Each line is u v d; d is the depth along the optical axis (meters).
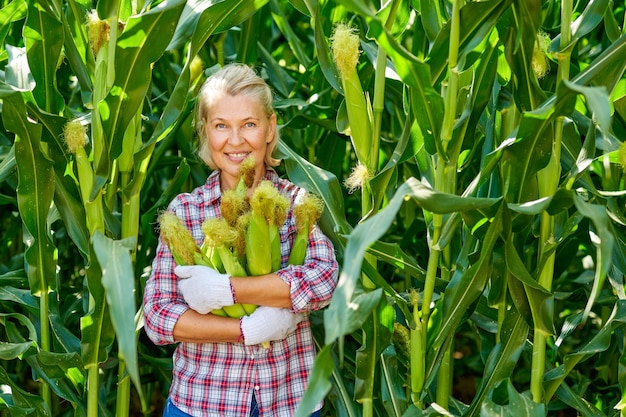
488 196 2.47
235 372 2.20
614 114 2.53
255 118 2.21
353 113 2.13
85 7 2.48
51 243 2.46
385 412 2.68
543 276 2.27
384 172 2.10
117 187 2.40
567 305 3.71
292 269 2.12
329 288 2.17
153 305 2.18
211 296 2.05
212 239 2.06
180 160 3.19
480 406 2.29
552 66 2.53
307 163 2.46
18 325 3.42
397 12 2.35
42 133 2.28
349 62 2.05
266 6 3.54
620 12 3.22
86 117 2.56
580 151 2.21
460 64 2.10
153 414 4.02
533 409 2.13
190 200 2.31
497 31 2.10
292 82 3.41
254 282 2.07
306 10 2.34
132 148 2.34
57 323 2.57
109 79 2.21
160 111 3.50
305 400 1.66
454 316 2.15
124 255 1.85
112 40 2.19
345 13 2.95
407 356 2.41
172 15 2.02
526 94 2.07
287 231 2.29
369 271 2.18
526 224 2.04
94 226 2.26
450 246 2.63
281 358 2.24
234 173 2.24
